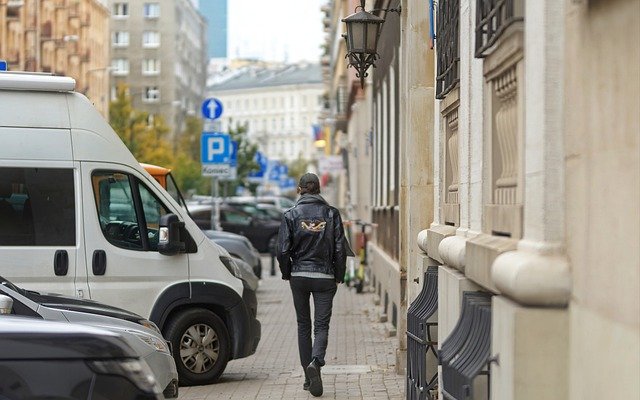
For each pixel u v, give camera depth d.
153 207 15.58
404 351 16.94
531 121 7.67
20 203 14.76
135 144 99.00
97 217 15.02
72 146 14.98
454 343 9.39
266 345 21.25
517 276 7.28
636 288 5.80
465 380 8.34
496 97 9.32
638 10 5.72
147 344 11.22
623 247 6.01
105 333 7.58
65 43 89.69
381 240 31.11
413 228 15.38
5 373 7.35
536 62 7.53
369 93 41.81
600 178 6.43
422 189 15.34
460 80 10.98
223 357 15.92
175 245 15.34
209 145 34.34
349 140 62.38
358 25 17.56
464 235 10.59
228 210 52.12
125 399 7.51
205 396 14.84
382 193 31.58
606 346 6.32
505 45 8.61
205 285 15.73
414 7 15.37
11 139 14.79
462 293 9.96
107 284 15.10
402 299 16.91
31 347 7.40
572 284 7.14
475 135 10.09
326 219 15.03
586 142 6.71
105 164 15.16
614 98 6.14
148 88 157.25
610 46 6.20
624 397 5.99
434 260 13.62
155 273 15.45
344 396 14.79
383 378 16.47
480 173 9.83
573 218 7.06
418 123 15.34
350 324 24.67
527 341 7.31
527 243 7.68
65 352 7.43
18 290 11.62
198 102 181.50
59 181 14.89
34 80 14.84
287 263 15.09
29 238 14.75
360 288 33.53
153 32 157.25
